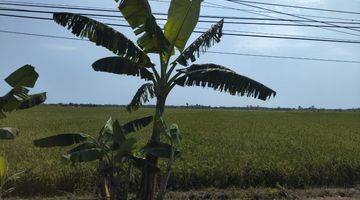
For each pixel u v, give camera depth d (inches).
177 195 597.0
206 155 786.2
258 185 667.4
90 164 626.5
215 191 625.9
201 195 600.4
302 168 700.7
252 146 949.2
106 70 419.5
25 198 559.5
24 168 611.2
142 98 412.8
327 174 714.2
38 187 578.9
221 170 655.8
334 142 1091.3
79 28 400.5
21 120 1715.1
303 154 834.8
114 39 401.7
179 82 417.7
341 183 721.0
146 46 426.9
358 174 733.9
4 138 360.5
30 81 352.8
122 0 406.0
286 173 681.0
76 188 585.3
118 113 2447.1
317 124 1786.4
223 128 1439.5
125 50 404.5
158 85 421.7
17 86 352.8
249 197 606.5
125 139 409.4
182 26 429.7
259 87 407.2
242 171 663.1
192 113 2539.4
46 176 583.5
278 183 666.2
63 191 564.1
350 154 844.6
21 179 570.6
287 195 622.5
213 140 1043.9
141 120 445.4
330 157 789.2
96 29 399.5
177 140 414.0
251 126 1567.4
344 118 2293.3
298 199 615.5
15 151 788.0
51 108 3048.7
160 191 408.5
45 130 1288.1
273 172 678.5
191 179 639.8
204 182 645.9
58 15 400.8
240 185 658.8
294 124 1755.7
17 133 371.2
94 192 582.6
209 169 651.5
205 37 446.0
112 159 407.2
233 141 1032.8
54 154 754.2
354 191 675.4
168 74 424.5
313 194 645.3
